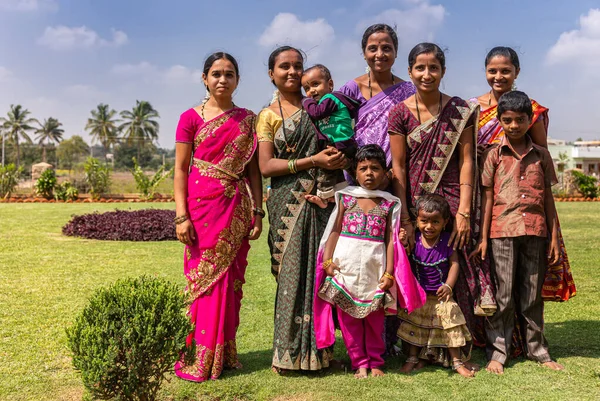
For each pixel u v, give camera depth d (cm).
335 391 340
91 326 289
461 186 387
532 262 390
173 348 296
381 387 346
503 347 388
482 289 385
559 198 2559
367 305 364
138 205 2186
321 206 380
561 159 4431
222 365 368
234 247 378
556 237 395
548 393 334
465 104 387
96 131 7194
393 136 395
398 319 418
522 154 387
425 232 380
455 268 383
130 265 810
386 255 375
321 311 369
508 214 385
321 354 368
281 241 384
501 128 436
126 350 286
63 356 413
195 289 371
